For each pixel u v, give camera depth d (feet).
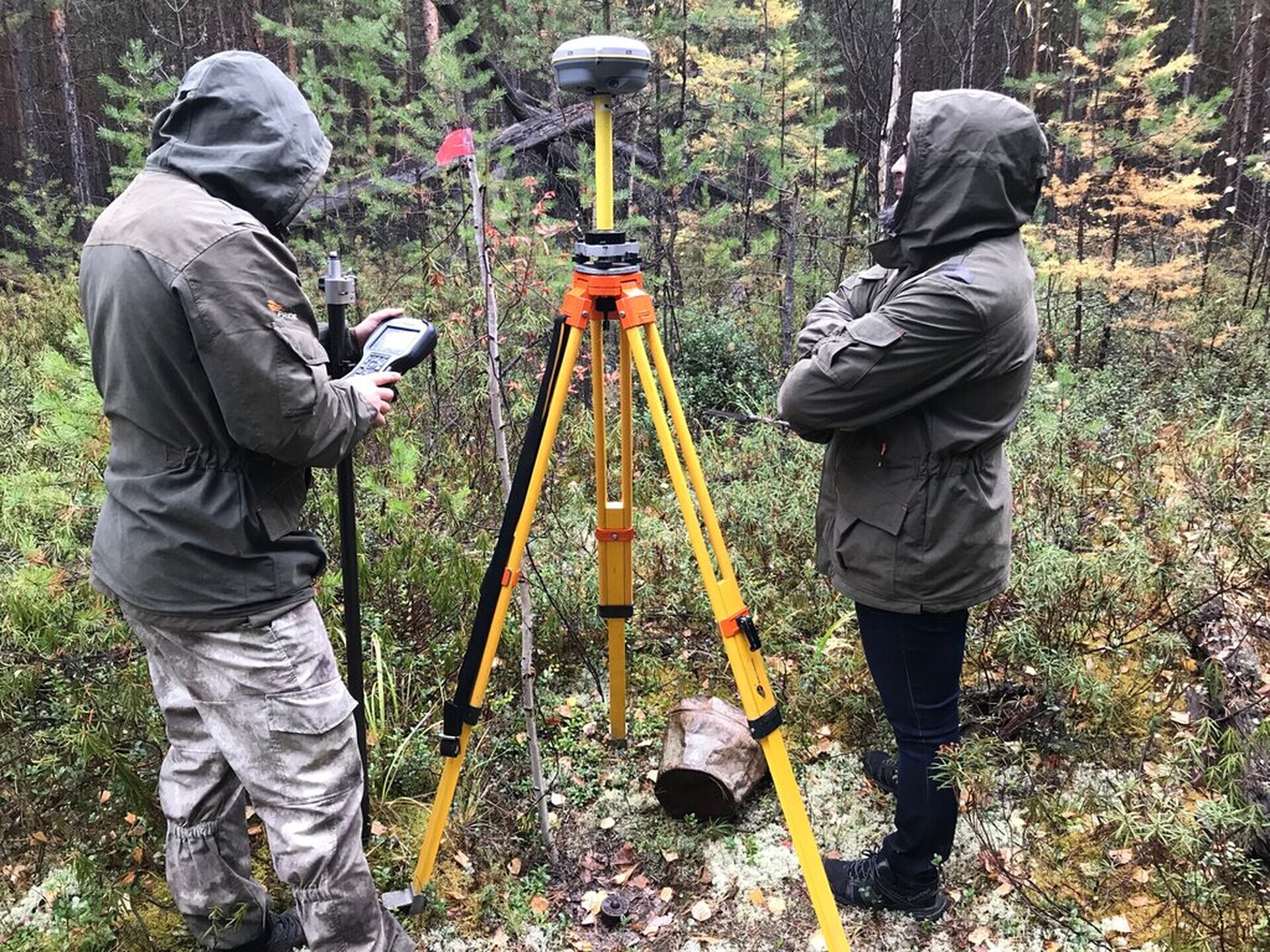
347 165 23.21
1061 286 24.07
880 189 20.29
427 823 8.32
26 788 8.34
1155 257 27.12
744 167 26.32
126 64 19.30
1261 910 6.91
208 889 6.45
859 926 7.32
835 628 9.96
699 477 6.13
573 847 8.21
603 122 6.25
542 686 10.21
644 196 22.76
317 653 5.90
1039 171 6.09
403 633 10.59
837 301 7.38
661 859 8.08
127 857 7.91
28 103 44.52
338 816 5.94
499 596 6.66
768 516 12.71
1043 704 9.05
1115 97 22.82
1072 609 9.98
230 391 5.07
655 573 12.10
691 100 23.04
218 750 6.24
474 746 9.11
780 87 22.03
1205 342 21.90
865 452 6.59
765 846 8.20
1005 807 8.33
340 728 5.96
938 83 29.37
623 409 7.92
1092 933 7.11
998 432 6.30
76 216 37.45
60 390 9.93
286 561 5.72
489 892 7.57
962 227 6.09
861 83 22.30
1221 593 9.65
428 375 15.87
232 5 44.98
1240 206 34.73
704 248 23.90
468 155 7.03
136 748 8.56
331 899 5.90
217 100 5.35
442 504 12.35
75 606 9.71
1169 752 8.82
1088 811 7.73
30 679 9.25
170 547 5.36
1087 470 14.33
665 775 8.30
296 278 5.41
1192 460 14.82
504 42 19.39
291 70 38.29
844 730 9.57
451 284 15.21
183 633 5.56
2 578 10.21
